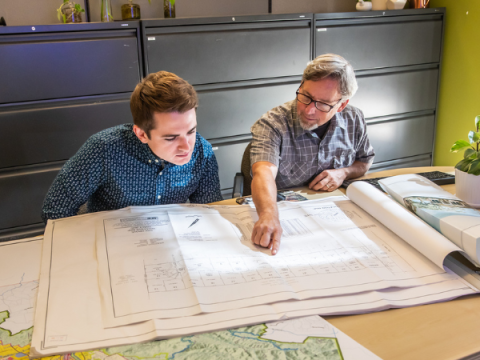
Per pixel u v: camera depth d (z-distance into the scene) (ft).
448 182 4.67
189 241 3.24
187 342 2.23
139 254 3.04
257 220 3.71
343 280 2.74
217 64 7.82
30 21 7.63
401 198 3.77
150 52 7.30
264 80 8.29
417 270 2.88
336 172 4.91
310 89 4.49
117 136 3.99
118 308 2.47
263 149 4.81
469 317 2.44
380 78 9.22
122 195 4.20
